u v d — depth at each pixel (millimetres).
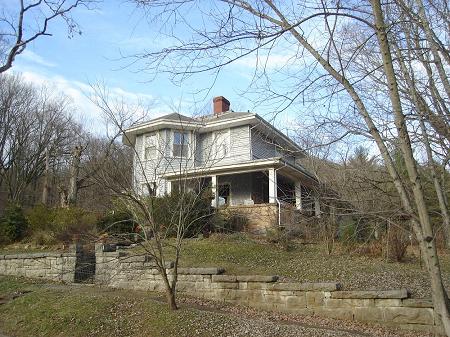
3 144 35031
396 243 11344
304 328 7430
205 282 10398
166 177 11703
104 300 9391
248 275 10156
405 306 7773
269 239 13938
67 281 12656
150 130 20156
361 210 5379
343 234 12203
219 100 25516
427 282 9203
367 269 10438
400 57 4781
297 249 13102
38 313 9195
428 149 4613
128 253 12461
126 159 9445
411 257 11656
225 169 19016
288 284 9203
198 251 12570
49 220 17234
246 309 9344
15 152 35438
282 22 4477
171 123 19766
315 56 4352
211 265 11336
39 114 36906
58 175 33656
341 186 6859
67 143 36781
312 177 12578
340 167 7758
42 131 36719
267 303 9383
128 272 11758
